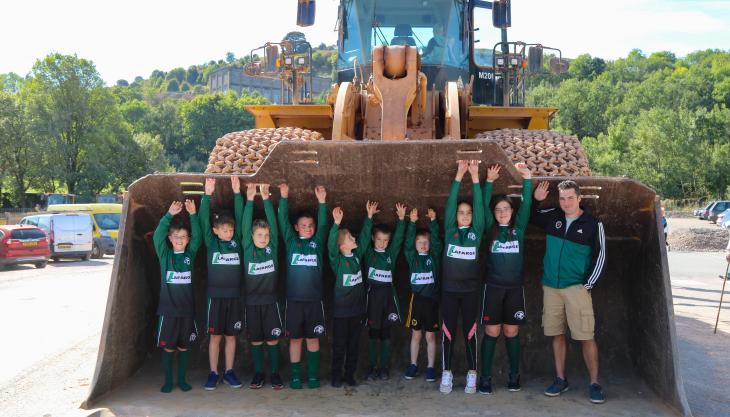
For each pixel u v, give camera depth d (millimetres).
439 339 5441
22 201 58906
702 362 6105
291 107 7066
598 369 5227
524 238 5469
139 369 5242
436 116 6668
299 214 5078
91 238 22656
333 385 4996
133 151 65312
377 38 7645
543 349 5387
